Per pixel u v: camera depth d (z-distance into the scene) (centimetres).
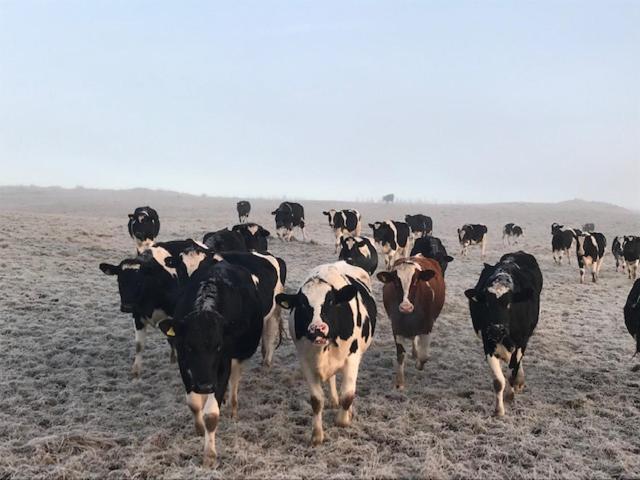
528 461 377
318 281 387
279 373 531
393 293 513
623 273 1316
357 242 851
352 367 408
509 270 479
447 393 494
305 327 379
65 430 408
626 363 600
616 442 401
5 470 351
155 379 517
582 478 354
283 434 404
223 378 365
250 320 411
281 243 1452
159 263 512
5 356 562
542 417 446
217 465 360
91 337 632
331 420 430
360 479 346
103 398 470
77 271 978
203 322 346
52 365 551
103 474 354
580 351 650
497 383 444
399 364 505
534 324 484
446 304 866
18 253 1068
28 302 757
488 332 441
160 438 397
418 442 398
